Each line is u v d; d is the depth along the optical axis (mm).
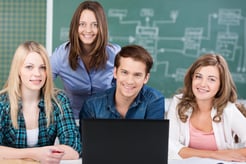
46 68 1661
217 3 3064
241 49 3121
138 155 1203
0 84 3166
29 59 1612
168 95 3123
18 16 3123
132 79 1671
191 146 1828
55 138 1787
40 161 1525
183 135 1839
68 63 2328
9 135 1700
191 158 1591
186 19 3068
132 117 1822
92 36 2254
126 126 1193
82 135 1199
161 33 3072
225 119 1788
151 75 3113
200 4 3061
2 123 1684
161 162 1204
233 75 3137
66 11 3000
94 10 2232
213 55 1782
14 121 1675
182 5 3053
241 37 3107
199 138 1812
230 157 1629
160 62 3102
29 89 1673
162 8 3049
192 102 1832
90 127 1193
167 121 1189
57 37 3031
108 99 1824
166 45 3088
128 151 1202
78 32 2264
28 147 1709
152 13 3049
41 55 1639
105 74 2361
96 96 1864
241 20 3092
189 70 1816
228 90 1779
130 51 1688
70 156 1589
